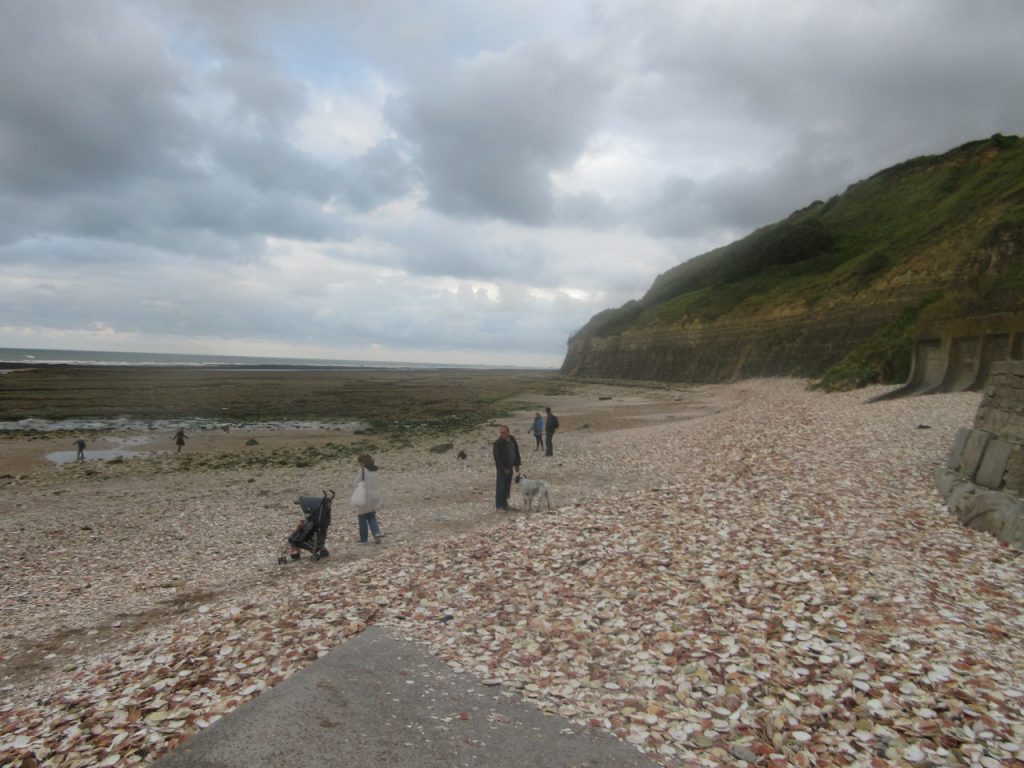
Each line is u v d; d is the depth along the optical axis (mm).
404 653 6418
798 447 18750
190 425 43219
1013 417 12125
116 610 10703
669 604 7730
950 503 12234
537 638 6910
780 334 70188
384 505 18719
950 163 85875
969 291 38125
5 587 12344
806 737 5016
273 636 7105
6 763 4938
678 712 5402
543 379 123188
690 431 28641
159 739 5066
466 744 4715
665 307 109000
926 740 4910
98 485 23641
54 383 83688
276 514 18375
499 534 11367
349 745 4652
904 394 33906
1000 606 7703
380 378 126750
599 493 17516
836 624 7008
